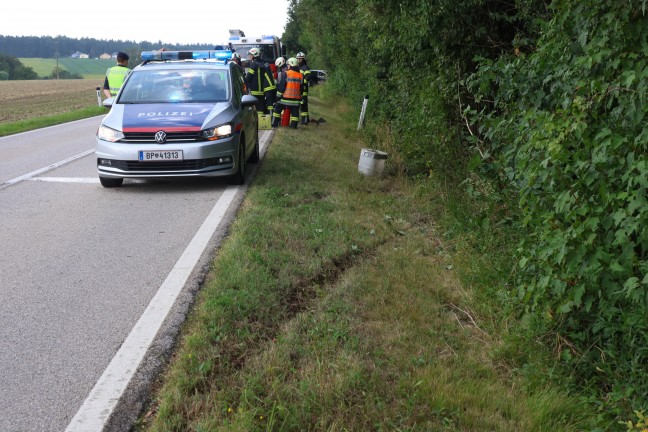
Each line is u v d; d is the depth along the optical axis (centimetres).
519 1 752
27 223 718
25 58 19438
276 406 323
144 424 322
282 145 1299
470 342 420
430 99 876
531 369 375
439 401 334
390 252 594
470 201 696
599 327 359
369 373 363
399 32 952
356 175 971
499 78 581
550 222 382
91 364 384
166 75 1017
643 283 322
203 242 630
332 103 2977
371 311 452
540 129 409
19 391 354
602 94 361
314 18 3478
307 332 412
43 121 2133
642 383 332
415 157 955
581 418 335
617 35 368
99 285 518
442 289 508
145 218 738
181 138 870
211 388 345
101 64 17550
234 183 922
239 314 436
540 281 378
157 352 394
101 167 882
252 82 1827
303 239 618
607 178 353
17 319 451
